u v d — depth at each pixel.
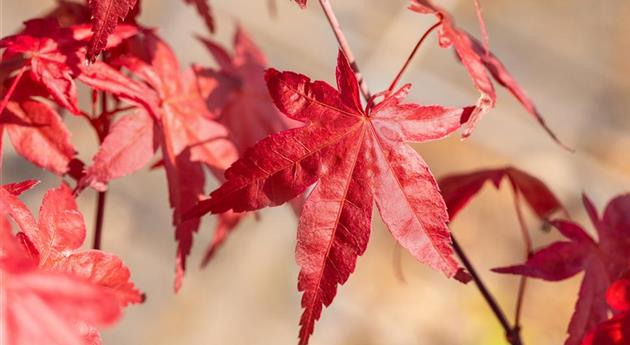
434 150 1.31
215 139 0.44
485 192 1.28
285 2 1.42
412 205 0.39
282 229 1.19
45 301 0.32
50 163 0.41
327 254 0.38
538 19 1.51
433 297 1.15
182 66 1.25
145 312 1.06
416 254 0.39
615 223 0.44
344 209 0.38
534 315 1.15
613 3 1.56
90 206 1.12
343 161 0.39
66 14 0.46
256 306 1.11
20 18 1.28
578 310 0.42
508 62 1.43
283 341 1.09
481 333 1.13
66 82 0.40
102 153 0.41
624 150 1.37
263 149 0.38
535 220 1.26
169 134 0.43
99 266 0.38
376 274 1.16
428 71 1.38
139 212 1.14
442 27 0.40
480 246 1.21
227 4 1.39
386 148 0.39
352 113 0.39
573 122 1.39
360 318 1.11
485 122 1.36
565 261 0.43
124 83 0.41
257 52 0.50
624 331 0.39
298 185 0.38
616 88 1.45
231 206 0.38
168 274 1.10
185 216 0.38
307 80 0.38
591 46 1.50
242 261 1.14
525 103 0.43
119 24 0.43
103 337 1.02
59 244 0.37
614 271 0.43
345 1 1.45
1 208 0.34
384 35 1.41
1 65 0.42
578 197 1.30
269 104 0.48
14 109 0.41
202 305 1.09
